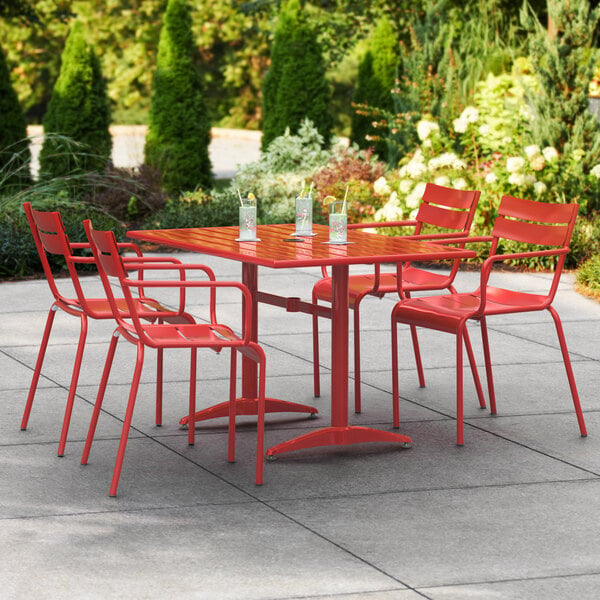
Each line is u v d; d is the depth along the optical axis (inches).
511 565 173.5
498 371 303.6
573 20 514.9
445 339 342.6
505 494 206.7
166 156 700.0
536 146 490.6
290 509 197.3
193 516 193.3
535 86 584.4
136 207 608.1
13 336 339.6
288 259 207.9
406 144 615.2
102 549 177.9
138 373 204.7
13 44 1501.0
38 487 207.9
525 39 684.7
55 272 464.1
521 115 527.5
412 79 636.7
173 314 239.1
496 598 161.0
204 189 701.9
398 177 558.9
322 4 972.6
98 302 248.2
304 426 251.9
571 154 513.0
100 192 631.8
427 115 589.0
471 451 233.5
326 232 265.4
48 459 225.1
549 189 504.7
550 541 183.6
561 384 289.7
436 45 629.9
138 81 1550.2
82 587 163.6
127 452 230.4
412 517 194.1
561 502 202.5
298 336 344.5
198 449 233.3
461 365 236.7
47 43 1526.8
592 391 282.8
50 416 256.2
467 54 635.5
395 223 295.4
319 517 193.5
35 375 245.4
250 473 217.5
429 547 180.4
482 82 605.3
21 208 502.6
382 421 256.4
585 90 515.5
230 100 1545.3
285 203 599.2
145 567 171.0
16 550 177.3
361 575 168.7
